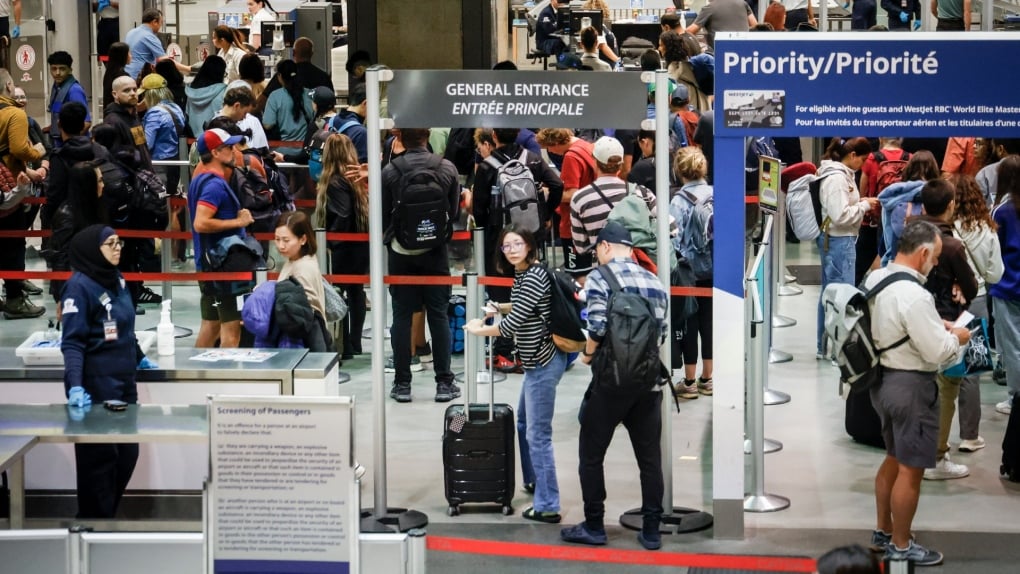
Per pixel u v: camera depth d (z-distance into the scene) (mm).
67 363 8430
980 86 8359
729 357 8828
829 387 12688
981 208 10258
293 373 9336
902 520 8492
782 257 15977
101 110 22453
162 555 6676
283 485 6730
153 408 8438
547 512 9320
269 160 13898
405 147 11633
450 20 18125
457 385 12492
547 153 15586
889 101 8422
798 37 8422
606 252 8711
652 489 8695
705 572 8242
